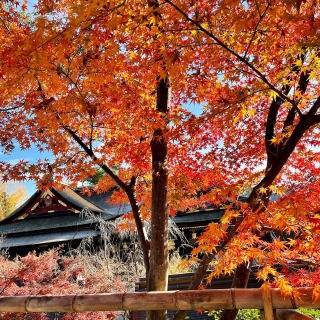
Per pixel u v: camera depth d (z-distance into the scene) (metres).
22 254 19.78
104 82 4.27
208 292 2.89
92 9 3.00
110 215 18.95
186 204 5.42
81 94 4.32
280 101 4.43
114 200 6.14
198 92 4.38
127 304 3.11
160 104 4.61
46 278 7.46
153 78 4.33
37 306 3.32
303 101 4.32
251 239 3.22
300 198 3.12
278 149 4.14
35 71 3.84
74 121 5.05
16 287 6.77
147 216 5.83
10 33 4.55
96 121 4.98
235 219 3.77
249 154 5.11
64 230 19.58
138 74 4.34
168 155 4.84
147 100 4.57
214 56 3.83
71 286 7.21
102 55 3.97
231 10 3.24
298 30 3.29
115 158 5.16
